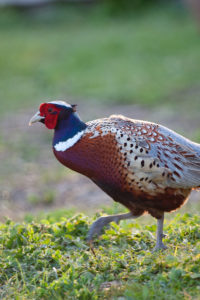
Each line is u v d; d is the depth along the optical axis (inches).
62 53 1557.6
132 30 1770.4
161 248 383.9
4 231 438.6
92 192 698.8
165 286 321.4
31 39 1780.3
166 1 2105.1
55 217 532.7
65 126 383.2
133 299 307.4
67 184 737.0
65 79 1311.5
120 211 495.8
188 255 357.7
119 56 1466.5
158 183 365.7
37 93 1229.1
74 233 427.2
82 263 372.5
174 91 1135.0
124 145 363.3
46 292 334.3
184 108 1024.9
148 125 380.8
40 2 2208.4
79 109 1087.0
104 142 369.1
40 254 385.4
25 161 836.6
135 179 365.1
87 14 2140.7
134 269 356.2
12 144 913.5
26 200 690.8
